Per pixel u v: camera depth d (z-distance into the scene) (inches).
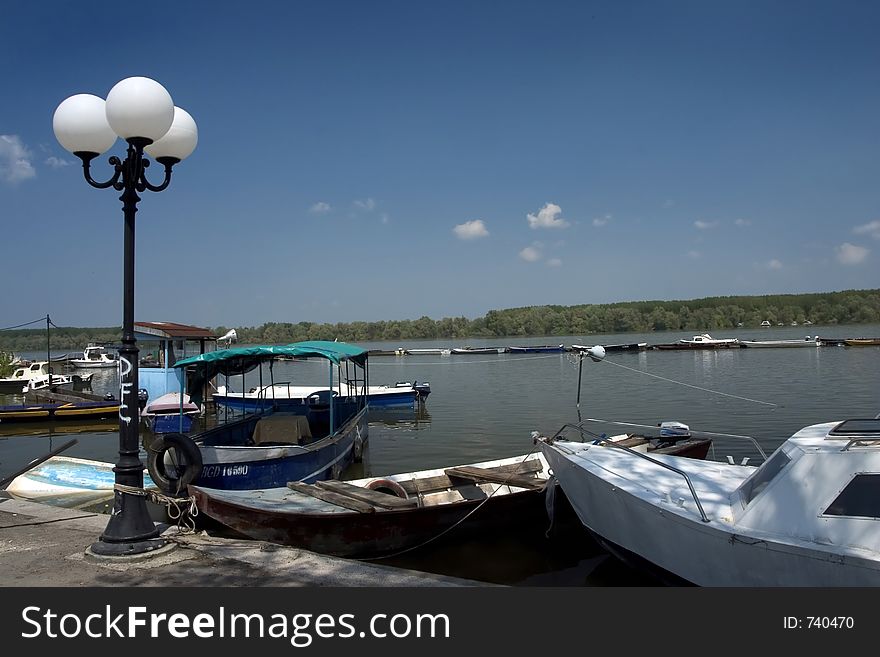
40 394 1448.1
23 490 561.6
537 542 438.3
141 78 261.6
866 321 4859.7
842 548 250.1
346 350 685.3
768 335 3853.3
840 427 288.0
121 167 272.2
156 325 1210.0
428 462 737.6
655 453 453.7
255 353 586.6
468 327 5270.7
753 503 291.4
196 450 382.6
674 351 2679.6
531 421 1022.4
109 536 267.7
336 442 585.3
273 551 275.0
